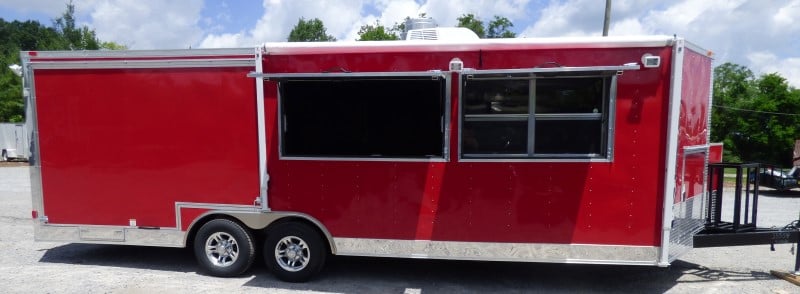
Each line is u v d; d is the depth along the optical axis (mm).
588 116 4195
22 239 6699
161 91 4785
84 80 4902
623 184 4219
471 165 4387
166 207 4914
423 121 4398
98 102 4906
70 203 5082
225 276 4977
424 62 4359
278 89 4562
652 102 4109
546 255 4387
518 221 4387
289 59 4527
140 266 5406
